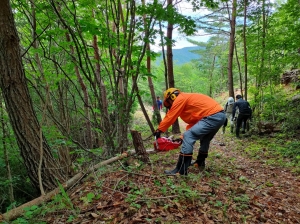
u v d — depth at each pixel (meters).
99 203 2.98
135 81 5.50
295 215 2.93
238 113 8.45
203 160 4.38
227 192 3.38
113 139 6.27
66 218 2.76
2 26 3.50
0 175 5.93
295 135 7.12
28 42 6.88
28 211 2.90
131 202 2.87
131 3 5.02
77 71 8.13
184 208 2.81
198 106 3.81
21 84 3.80
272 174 4.37
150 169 4.10
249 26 9.91
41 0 5.88
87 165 5.46
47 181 4.16
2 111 5.41
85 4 5.71
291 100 10.16
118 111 5.63
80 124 9.28
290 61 8.48
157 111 9.49
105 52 8.43
